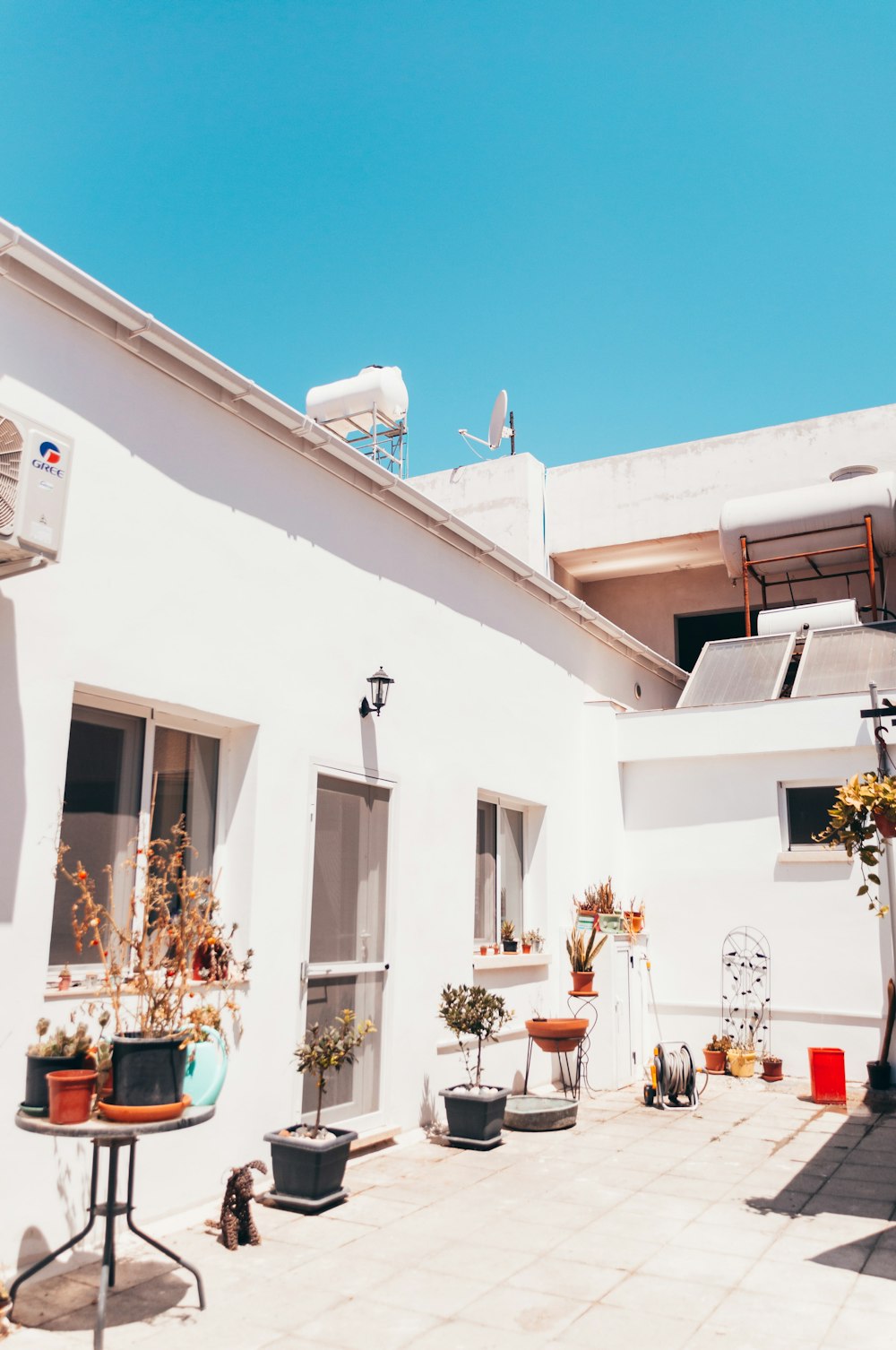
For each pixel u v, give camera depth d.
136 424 5.64
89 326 5.36
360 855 7.40
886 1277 4.61
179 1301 4.27
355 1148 6.99
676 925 11.15
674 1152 7.17
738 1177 6.47
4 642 4.69
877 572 15.19
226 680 6.11
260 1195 5.75
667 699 15.01
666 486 16.17
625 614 17.62
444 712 8.63
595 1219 5.52
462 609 9.13
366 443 11.51
